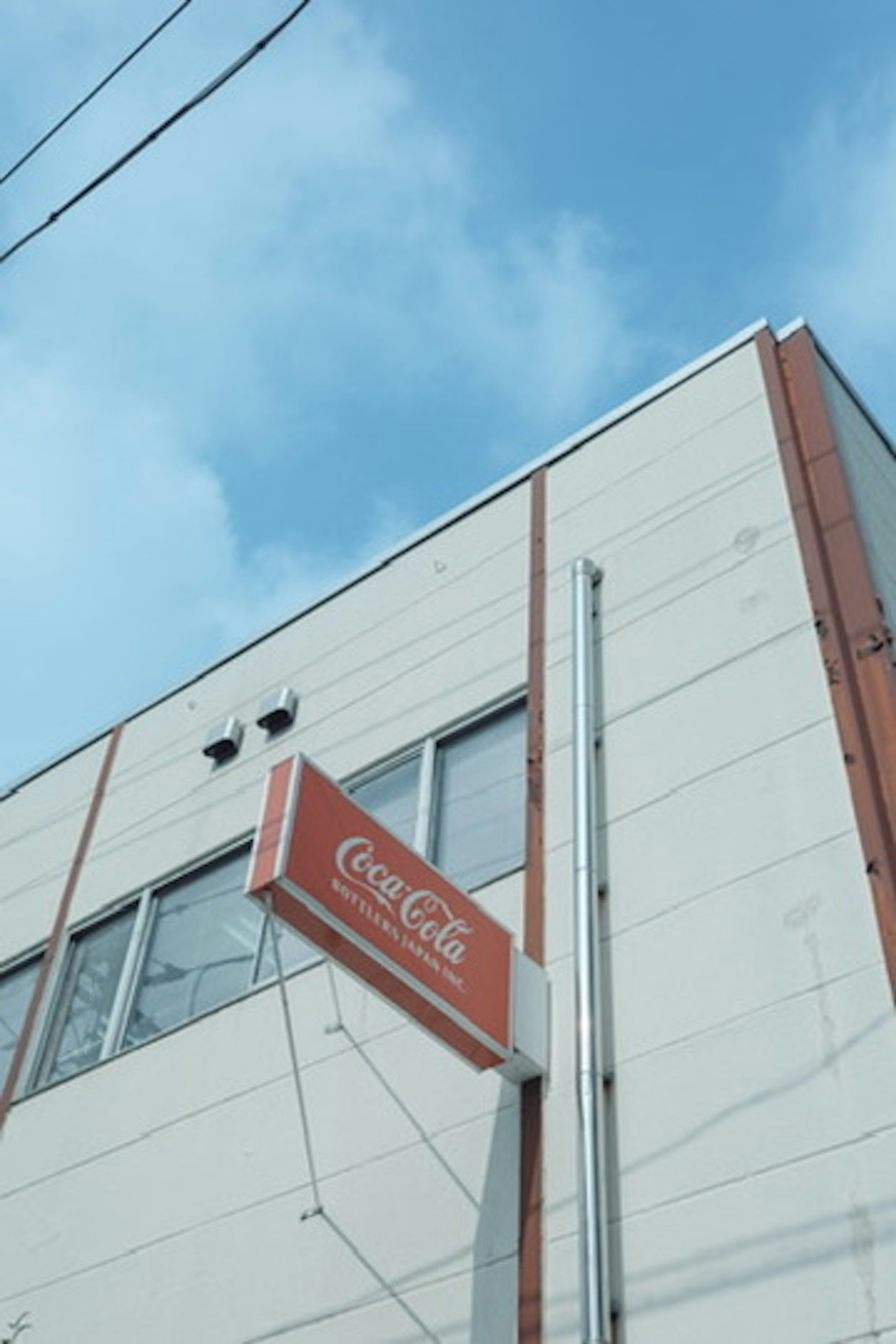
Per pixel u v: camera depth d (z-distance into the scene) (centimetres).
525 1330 635
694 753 791
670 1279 605
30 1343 830
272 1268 758
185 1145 862
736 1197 611
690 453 981
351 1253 732
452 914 720
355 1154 774
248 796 1088
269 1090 849
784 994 661
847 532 835
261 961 952
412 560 1138
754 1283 581
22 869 1233
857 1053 620
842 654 772
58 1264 862
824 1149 600
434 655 1041
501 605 1020
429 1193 726
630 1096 677
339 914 665
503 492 1107
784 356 988
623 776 814
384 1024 826
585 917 747
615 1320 607
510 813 887
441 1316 673
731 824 745
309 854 673
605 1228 632
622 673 872
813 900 683
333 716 1079
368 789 991
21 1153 956
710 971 694
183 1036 933
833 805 712
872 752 720
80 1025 1039
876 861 672
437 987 682
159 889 1088
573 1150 681
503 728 941
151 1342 773
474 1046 706
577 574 943
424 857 807
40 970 1108
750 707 788
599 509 1010
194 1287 782
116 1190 874
